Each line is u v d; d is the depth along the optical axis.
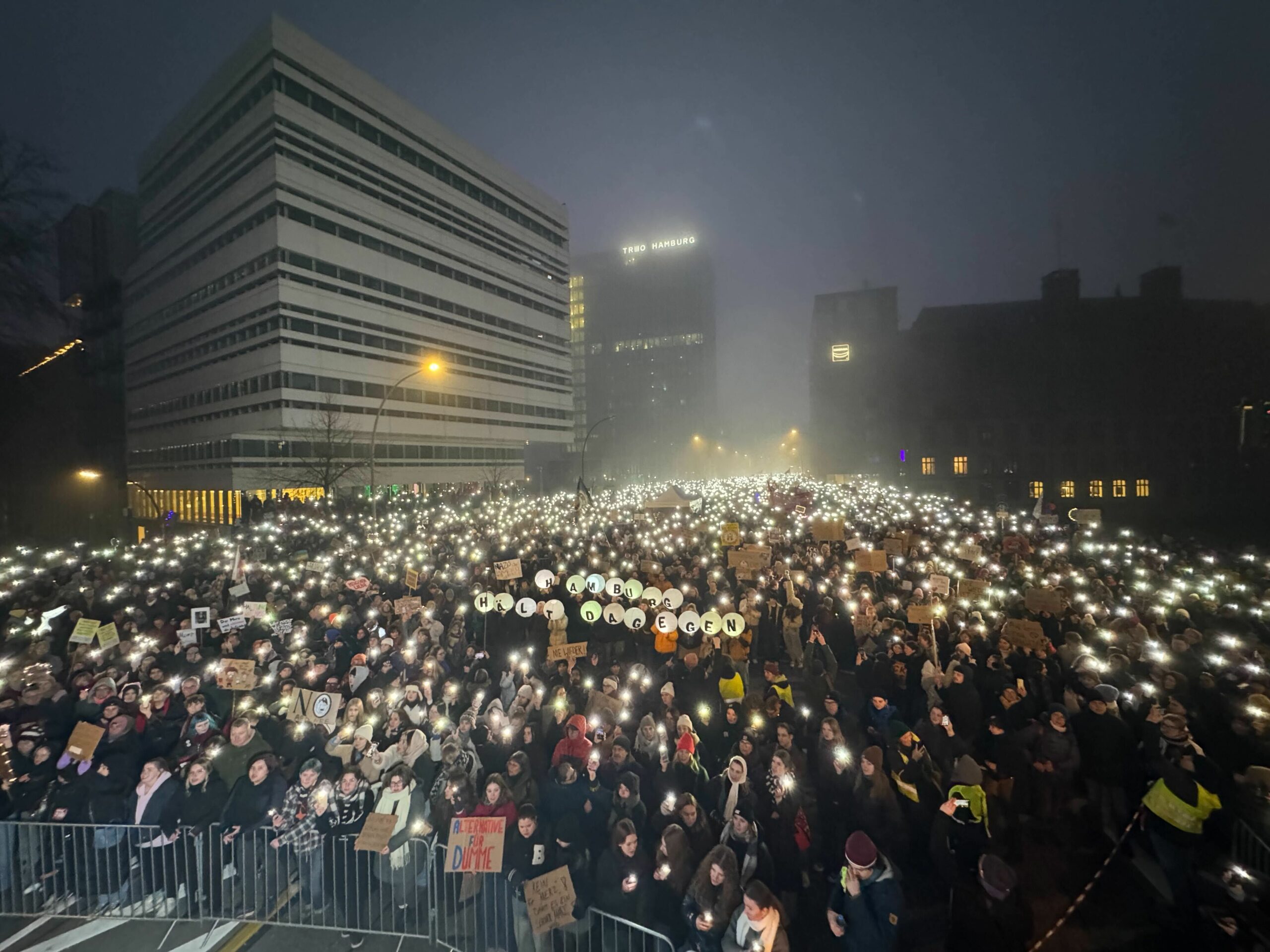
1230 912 5.27
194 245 55.41
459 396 64.00
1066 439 63.53
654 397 164.25
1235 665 8.39
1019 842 6.69
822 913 6.12
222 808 6.60
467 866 5.71
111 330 69.25
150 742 7.44
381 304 55.34
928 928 5.84
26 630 12.51
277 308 47.22
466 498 57.34
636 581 12.61
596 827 6.20
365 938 6.23
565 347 81.19
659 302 163.88
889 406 73.06
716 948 5.00
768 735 7.75
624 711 8.12
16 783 6.80
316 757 7.12
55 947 6.12
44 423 47.31
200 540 24.48
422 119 59.91
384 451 55.66
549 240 78.12
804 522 24.44
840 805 6.78
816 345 88.25
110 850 6.59
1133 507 60.22
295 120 48.44
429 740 7.74
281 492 43.62
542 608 11.97
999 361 66.56
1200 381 58.88
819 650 10.16
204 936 6.24
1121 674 8.71
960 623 10.87
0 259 27.92
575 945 5.52
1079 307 63.97
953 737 7.50
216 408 53.19
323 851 6.39
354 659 9.98
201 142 54.28
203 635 11.79
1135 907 6.17
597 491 57.16
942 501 43.53
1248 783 6.04
